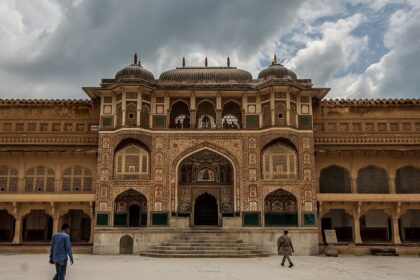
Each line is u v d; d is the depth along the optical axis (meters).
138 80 22.11
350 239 23.95
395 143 23.75
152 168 21.72
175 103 23.28
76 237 24.44
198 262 16.02
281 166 21.81
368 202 22.36
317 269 14.05
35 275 12.23
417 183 23.84
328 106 24.27
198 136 22.05
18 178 23.38
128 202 22.23
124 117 21.94
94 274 12.34
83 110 24.48
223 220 21.09
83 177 23.47
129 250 20.92
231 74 23.77
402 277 12.27
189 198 22.88
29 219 24.23
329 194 22.02
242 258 18.02
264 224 21.22
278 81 22.02
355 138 23.89
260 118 22.52
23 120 24.30
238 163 21.81
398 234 22.05
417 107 24.27
